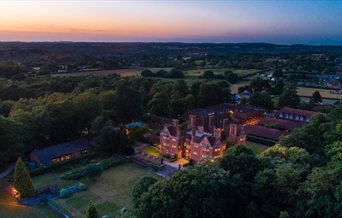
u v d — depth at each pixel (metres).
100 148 101.56
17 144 90.50
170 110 149.75
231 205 61.09
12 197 74.31
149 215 55.59
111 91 135.12
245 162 68.38
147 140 116.19
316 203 54.66
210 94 166.00
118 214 67.31
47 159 92.94
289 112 145.25
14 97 148.50
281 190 59.81
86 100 117.00
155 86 176.25
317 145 87.50
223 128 110.19
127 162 98.75
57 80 177.25
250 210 58.84
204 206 54.56
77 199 73.88
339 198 52.12
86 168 86.06
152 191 58.00
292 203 59.03
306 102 169.25
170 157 102.56
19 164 72.50
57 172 89.75
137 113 133.50
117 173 90.06
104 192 77.75
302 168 65.56
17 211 68.00
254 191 62.44
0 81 162.12
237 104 171.62
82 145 103.75
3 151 88.25
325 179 56.06
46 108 108.12
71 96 131.38
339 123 93.25
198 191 56.19
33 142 99.88
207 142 92.00
